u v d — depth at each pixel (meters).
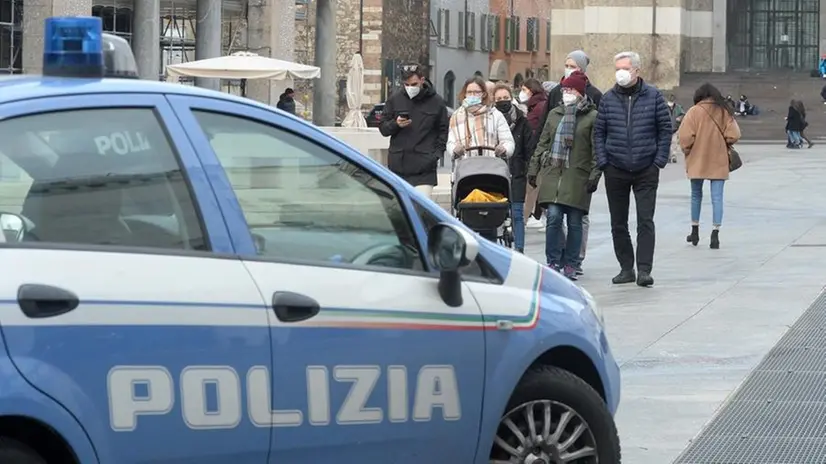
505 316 8.03
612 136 18.69
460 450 7.80
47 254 6.29
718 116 23.00
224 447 6.71
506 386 7.98
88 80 6.88
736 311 16.59
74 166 6.57
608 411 8.57
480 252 8.23
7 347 6.01
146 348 6.43
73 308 6.22
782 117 75.06
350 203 7.62
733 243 23.58
